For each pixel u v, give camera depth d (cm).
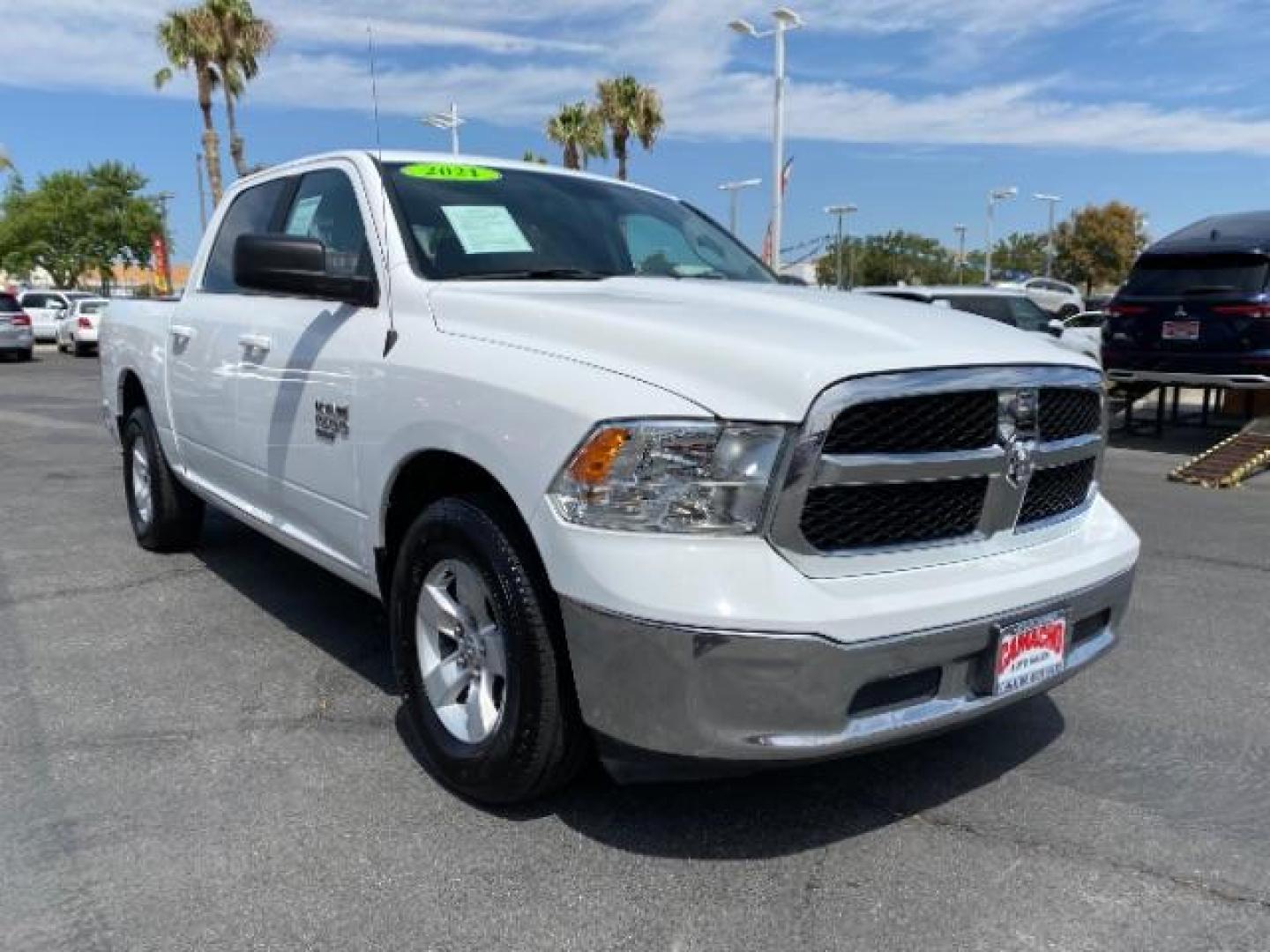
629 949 249
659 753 253
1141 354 1180
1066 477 317
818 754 252
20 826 297
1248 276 1109
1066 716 392
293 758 342
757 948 251
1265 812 320
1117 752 361
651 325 284
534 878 276
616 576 249
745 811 313
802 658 245
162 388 530
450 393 301
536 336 297
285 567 566
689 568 246
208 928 253
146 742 352
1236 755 360
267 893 267
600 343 283
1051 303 3147
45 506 736
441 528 304
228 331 449
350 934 252
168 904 262
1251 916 266
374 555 351
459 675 318
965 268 6725
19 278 6119
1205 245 1139
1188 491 898
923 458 264
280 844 290
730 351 264
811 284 472
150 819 302
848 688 252
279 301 424
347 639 455
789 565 251
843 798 323
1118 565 317
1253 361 1105
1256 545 682
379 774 331
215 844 289
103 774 329
